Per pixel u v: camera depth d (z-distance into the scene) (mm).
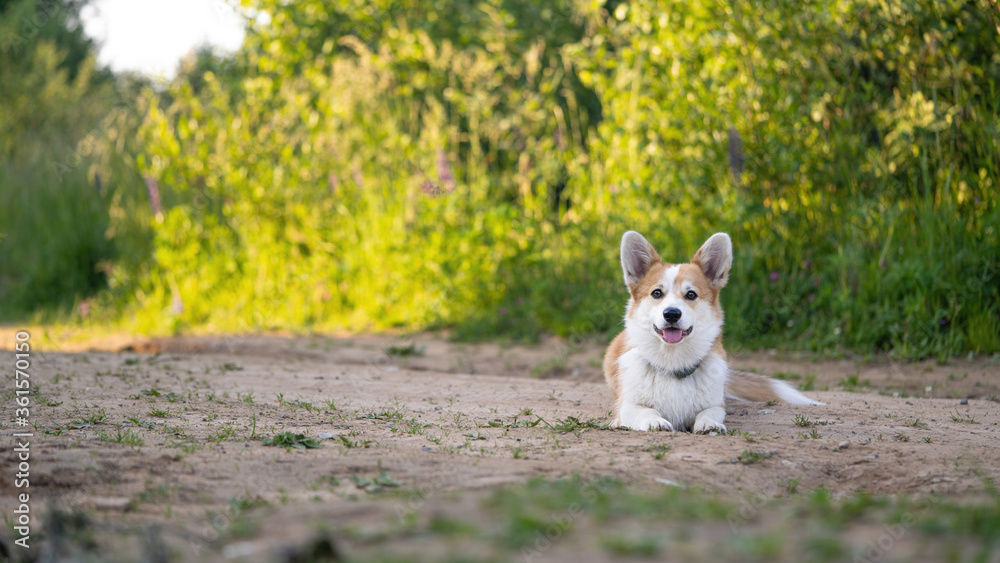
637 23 10250
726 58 9633
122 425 4609
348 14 13367
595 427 4918
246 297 12133
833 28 9156
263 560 2301
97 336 11000
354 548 2352
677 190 10070
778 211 9547
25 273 14438
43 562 2420
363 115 12555
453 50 12812
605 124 11086
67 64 19406
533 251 11180
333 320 11758
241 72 14070
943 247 8297
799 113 9367
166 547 2510
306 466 3688
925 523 2510
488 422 5133
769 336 9008
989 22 8391
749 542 2307
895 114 8992
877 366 7836
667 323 5105
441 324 11117
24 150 16297
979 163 8430
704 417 5008
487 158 12883
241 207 12289
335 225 12516
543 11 13023
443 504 2838
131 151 13938
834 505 2982
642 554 2246
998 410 5719
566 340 9961
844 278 8648
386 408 5602
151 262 13352
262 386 6531
